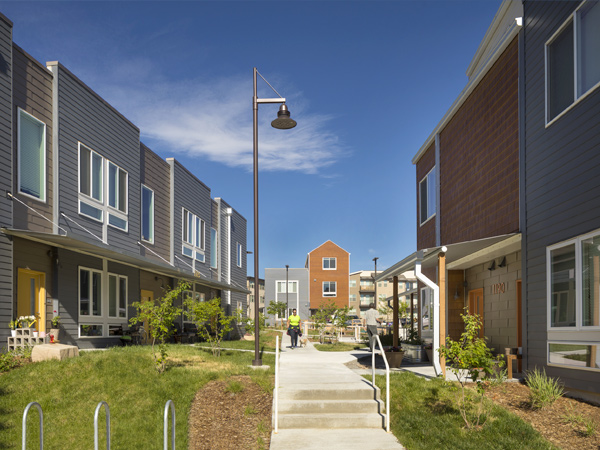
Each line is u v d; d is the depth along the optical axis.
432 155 20.06
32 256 13.10
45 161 13.69
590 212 8.80
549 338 10.02
